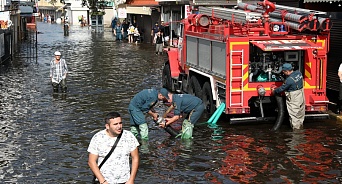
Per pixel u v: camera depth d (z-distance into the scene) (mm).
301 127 13102
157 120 12430
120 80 21859
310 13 13438
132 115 12305
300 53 13289
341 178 9562
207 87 14508
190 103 12250
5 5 36812
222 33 13227
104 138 7105
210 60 14242
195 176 9758
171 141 12133
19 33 47656
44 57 32625
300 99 12797
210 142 11992
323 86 13320
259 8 14844
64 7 100938
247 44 12828
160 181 9500
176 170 10109
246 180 9508
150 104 12250
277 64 13266
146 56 32719
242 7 15766
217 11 15047
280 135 12484
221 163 10492
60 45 43125
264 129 13078
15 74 24016
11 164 10570
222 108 13492
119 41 48000
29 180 9641
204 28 15211
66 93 18625
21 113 15266
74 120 14344
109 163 7094
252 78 13297
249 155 10984
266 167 10211
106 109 15797
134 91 19031
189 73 16219
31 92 18891
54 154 11227
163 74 19797
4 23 32000
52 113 15250
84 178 9727
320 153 11055
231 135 12570
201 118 14266
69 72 24625
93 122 14109
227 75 12922
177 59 18422
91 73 24219
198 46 15328
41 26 85250
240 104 13016
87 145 11906
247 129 13117
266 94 13055
